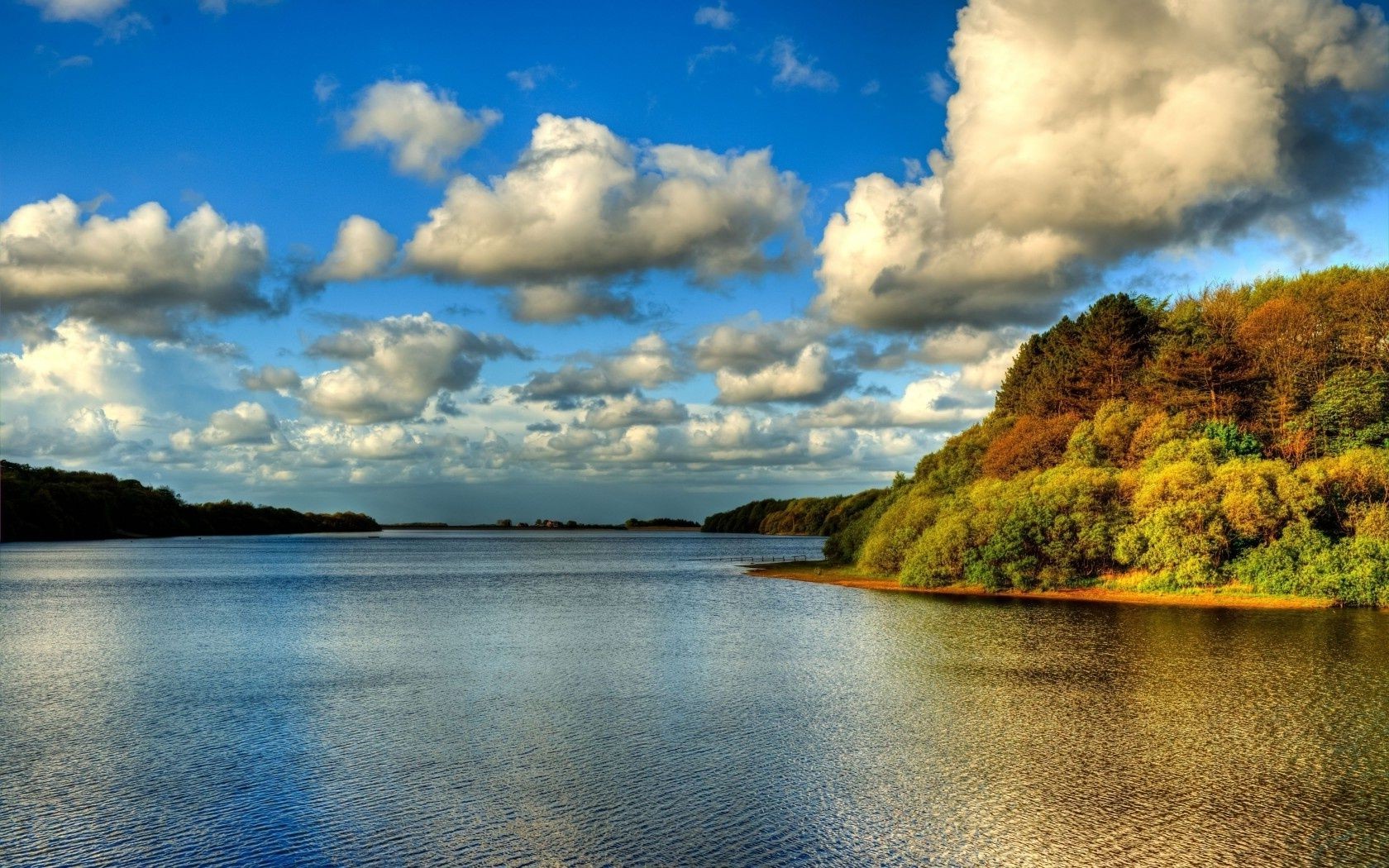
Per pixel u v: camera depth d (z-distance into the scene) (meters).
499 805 19.31
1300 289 90.12
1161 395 83.19
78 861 16.50
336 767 22.09
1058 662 36.19
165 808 19.25
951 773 21.38
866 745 23.86
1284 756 22.55
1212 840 17.23
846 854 16.72
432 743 24.30
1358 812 18.70
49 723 26.77
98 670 36.09
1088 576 67.31
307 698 30.42
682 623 51.50
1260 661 36.16
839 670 35.09
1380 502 61.47
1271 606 55.53
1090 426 82.31
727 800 19.58
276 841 17.39
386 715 27.72
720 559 150.50
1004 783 20.62
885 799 19.62
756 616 55.06
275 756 23.05
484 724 26.45
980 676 33.38
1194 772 21.25
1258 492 60.84
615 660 38.19
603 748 23.70
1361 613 52.34
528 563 138.62
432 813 18.91
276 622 53.75
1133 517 66.12
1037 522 67.25
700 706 28.77
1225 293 99.75
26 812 19.03
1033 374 114.50
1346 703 28.23
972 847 17.00
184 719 27.25
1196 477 63.88
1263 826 17.92
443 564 135.00
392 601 68.06
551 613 58.09
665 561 142.88
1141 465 71.81
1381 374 74.06
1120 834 17.59
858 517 109.00
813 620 52.22
